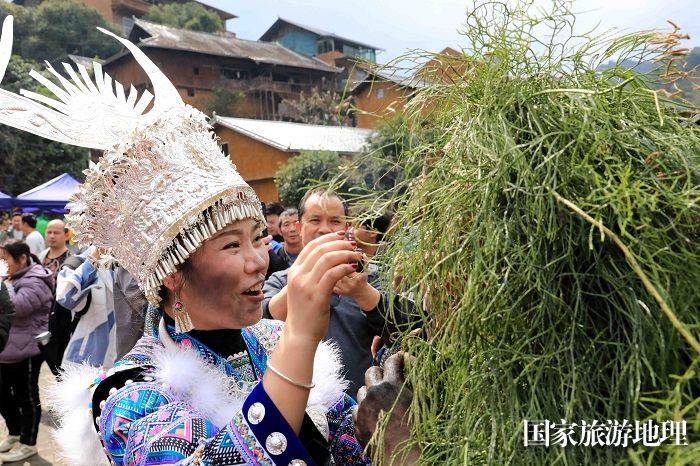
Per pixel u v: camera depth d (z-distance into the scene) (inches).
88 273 115.5
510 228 30.5
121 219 37.9
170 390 36.4
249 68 1359.5
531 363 29.1
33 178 848.3
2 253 143.9
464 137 33.8
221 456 32.4
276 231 187.3
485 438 30.9
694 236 29.6
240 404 37.9
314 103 969.5
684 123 34.3
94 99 40.6
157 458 32.5
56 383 42.1
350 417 45.4
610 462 27.2
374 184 39.5
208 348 40.5
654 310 28.1
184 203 36.4
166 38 1258.6
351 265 34.9
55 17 1513.3
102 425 35.8
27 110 37.6
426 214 35.1
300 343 33.7
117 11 1838.1
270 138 778.2
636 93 33.5
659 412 25.3
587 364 29.1
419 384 33.6
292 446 32.4
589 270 30.0
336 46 1752.0
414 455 35.2
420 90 38.2
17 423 141.4
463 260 32.8
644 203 28.6
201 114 40.5
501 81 34.8
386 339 53.1
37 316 140.4
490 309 31.0
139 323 102.3
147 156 37.6
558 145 31.5
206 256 37.2
